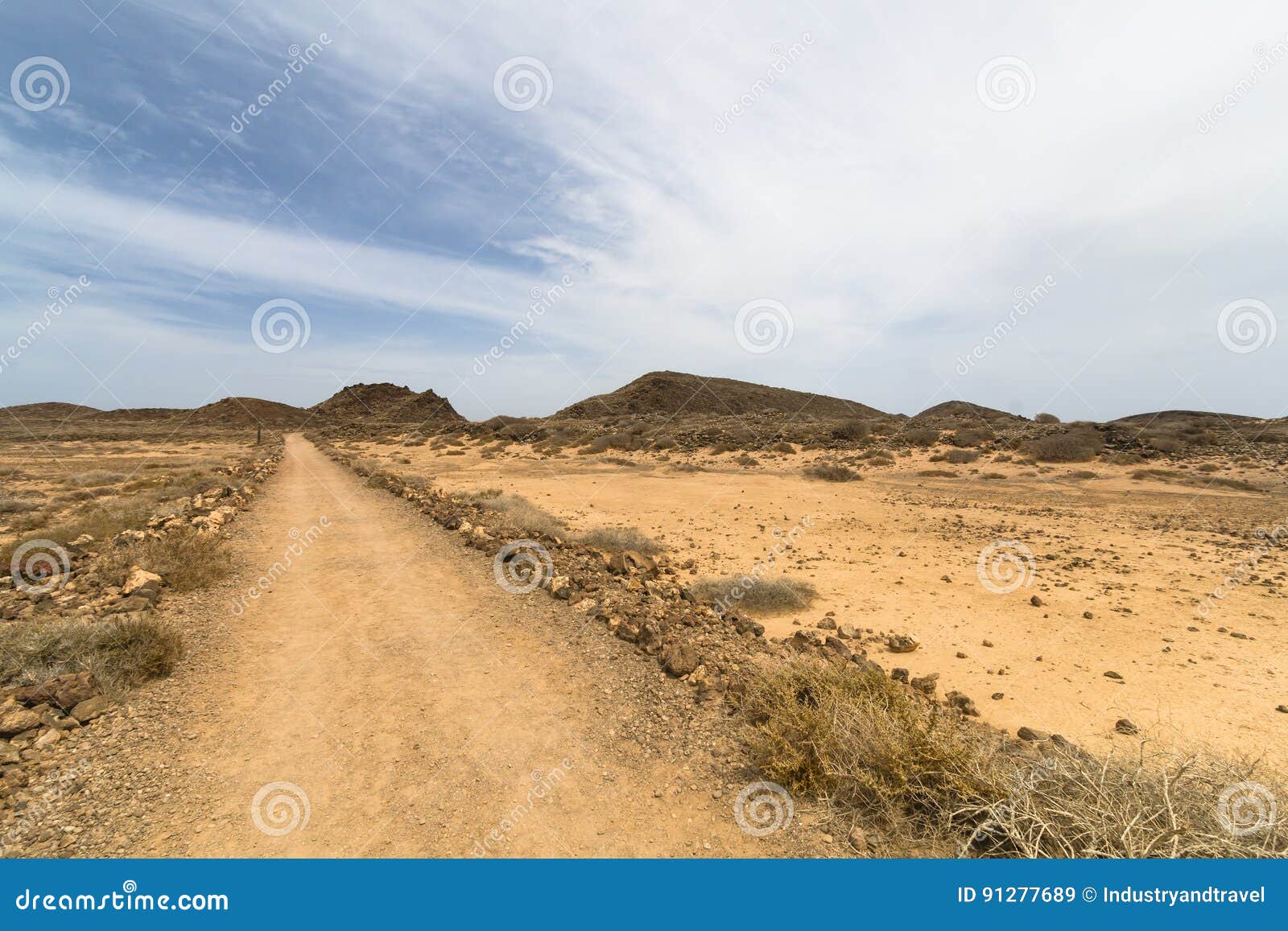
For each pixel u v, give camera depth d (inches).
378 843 145.6
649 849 144.9
